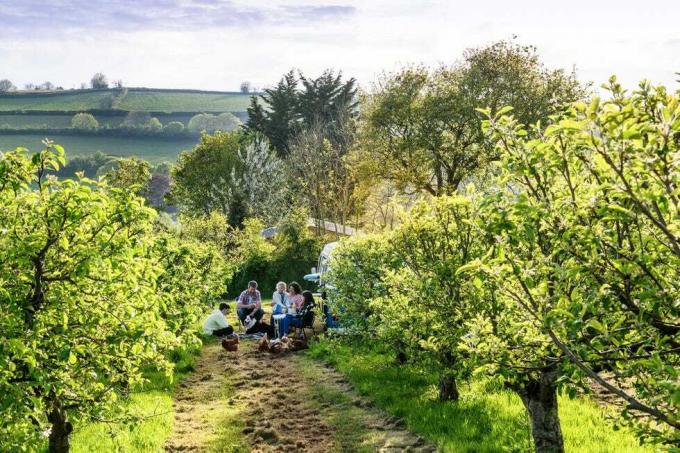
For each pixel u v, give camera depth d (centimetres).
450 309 976
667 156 405
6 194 621
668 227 414
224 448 1098
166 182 10275
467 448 1015
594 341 474
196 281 1817
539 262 517
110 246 642
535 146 475
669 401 425
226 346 2000
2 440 625
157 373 1639
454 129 4309
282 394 1460
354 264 1573
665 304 451
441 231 1109
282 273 4128
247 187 6228
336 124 7394
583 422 1147
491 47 4550
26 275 626
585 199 471
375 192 5134
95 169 13825
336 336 1731
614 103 427
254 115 8012
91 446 1062
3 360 555
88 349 683
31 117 18375
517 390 901
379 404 1320
